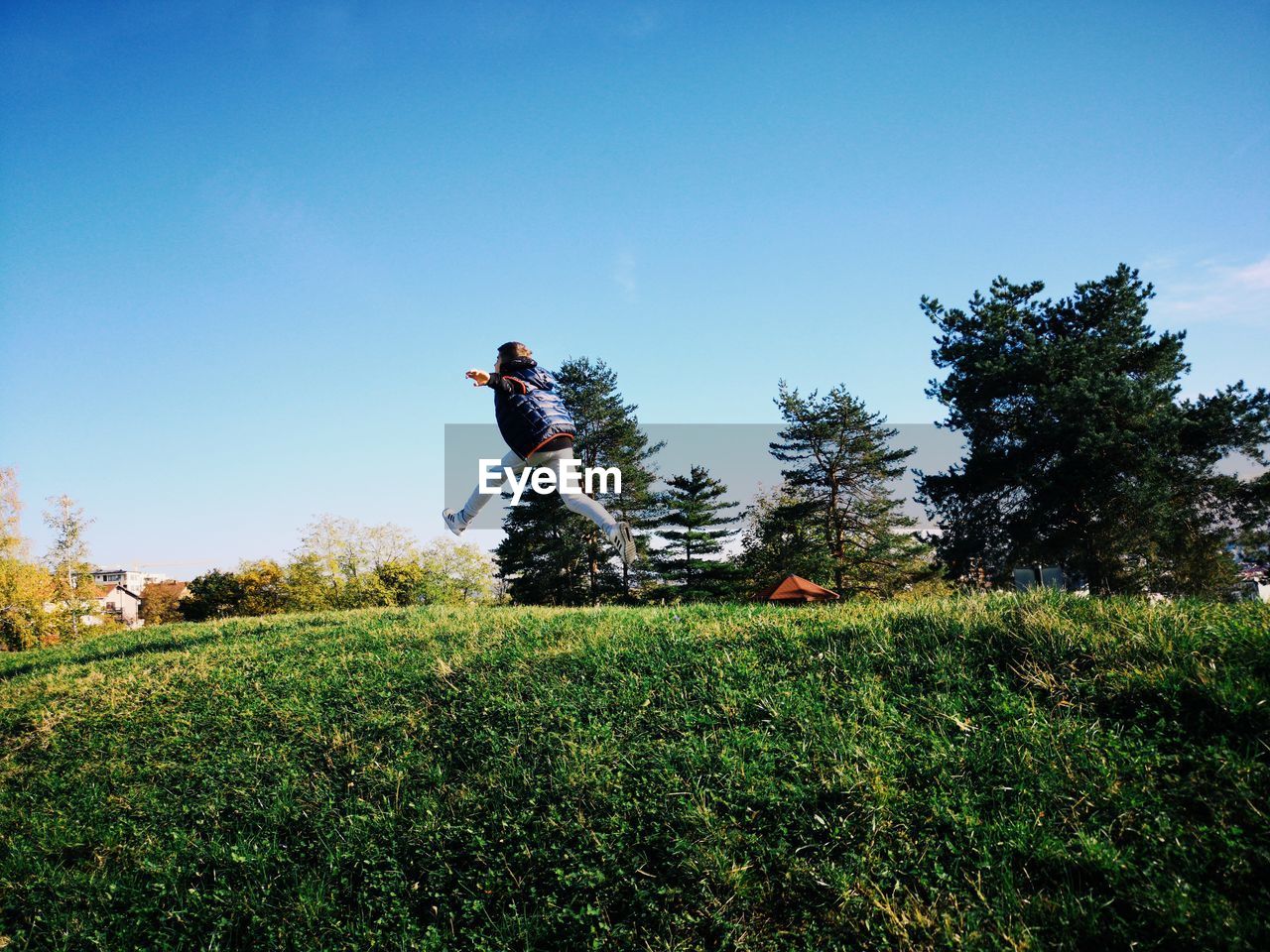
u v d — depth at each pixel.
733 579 43.25
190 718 8.10
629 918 4.40
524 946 4.37
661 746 5.71
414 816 5.60
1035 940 3.60
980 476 29.52
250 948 4.75
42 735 8.45
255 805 6.13
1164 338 28.66
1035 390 27.70
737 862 4.52
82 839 6.06
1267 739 4.34
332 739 6.96
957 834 4.34
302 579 52.50
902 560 39.81
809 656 6.70
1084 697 5.21
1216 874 3.72
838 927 4.02
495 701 6.99
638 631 8.38
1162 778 4.34
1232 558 27.17
